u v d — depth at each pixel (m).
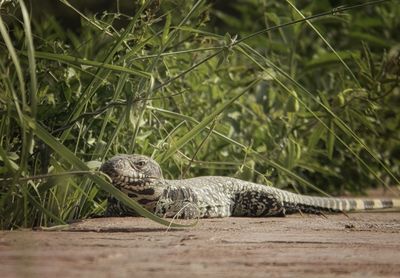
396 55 16.34
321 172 16.67
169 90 14.27
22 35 11.73
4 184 9.88
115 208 11.84
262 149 15.27
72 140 11.98
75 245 8.52
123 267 7.18
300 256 8.10
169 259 7.71
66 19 25.67
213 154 14.64
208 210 12.41
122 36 11.14
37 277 6.56
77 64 11.08
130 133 12.71
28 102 11.54
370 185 19.39
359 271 7.33
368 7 23.70
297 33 18.45
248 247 8.66
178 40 14.43
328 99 16.64
